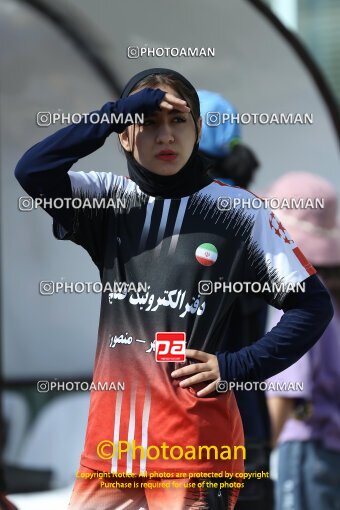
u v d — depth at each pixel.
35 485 16.86
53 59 17.83
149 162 9.34
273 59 17.02
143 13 17.09
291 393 12.84
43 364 19.28
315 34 22.56
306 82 17.17
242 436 9.90
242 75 17.00
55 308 19.34
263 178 17.19
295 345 9.45
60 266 19.39
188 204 9.48
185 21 17.03
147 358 9.38
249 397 11.62
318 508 13.02
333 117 17.20
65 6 17.41
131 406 9.41
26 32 17.69
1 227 19.23
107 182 9.67
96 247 9.72
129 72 17.33
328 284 13.30
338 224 13.90
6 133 18.36
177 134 9.32
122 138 9.62
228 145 12.63
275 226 9.59
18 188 18.98
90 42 17.48
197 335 9.37
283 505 13.07
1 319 19.23
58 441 17.69
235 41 16.95
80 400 18.31
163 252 9.39
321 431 13.07
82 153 9.23
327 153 17.22
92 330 19.34
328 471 13.05
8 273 19.33
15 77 17.92
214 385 9.36
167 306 9.34
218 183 9.65
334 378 13.03
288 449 13.11
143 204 9.52
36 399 18.53
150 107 9.09
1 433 17.62
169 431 9.38
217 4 16.86
